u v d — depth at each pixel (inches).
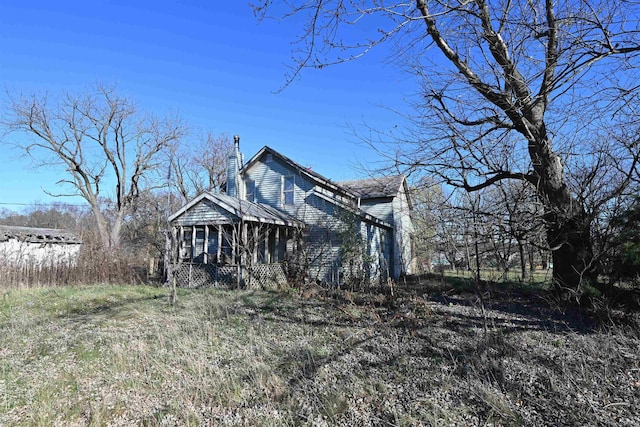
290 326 283.6
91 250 637.3
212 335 258.4
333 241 602.2
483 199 353.1
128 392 171.9
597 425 131.7
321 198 628.1
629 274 265.4
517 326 264.5
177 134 1163.3
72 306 382.0
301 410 152.3
